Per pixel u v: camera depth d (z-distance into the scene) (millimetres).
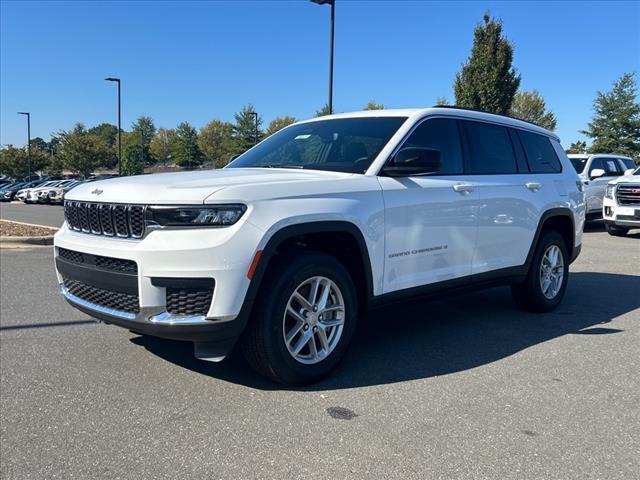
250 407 3477
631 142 51281
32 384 3846
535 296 5785
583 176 15695
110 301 3666
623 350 4703
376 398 3633
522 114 46406
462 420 3330
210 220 3318
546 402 3613
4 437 3098
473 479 2709
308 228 3619
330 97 17625
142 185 3570
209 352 3529
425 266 4488
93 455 2906
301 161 4605
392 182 4227
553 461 2885
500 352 4613
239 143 65500
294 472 2752
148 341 4781
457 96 22578
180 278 3303
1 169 83125
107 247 3527
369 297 4105
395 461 2859
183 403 3531
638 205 13086
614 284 7691
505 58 21484
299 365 3703
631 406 3572
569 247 6281
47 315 5699
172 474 2730
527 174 5664
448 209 4605
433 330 5262
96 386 3809
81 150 71125
